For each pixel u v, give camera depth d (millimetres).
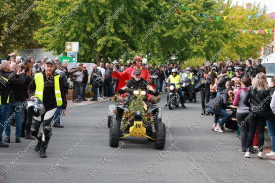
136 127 8570
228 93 11359
